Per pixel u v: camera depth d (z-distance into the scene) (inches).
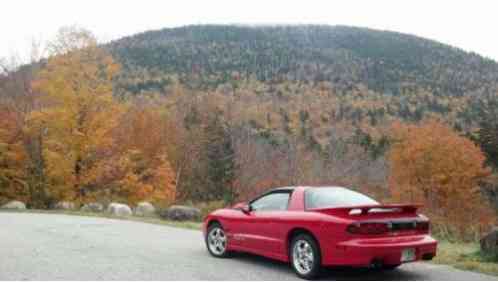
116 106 1114.1
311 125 3892.7
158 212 850.8
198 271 314.7
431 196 1727.4
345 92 5989.2
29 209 1053.8
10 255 366.6
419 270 325.7
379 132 4060.0
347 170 1683.1
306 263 295.1
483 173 1812.3
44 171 1128.2
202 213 823.7
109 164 1144.2
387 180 1914.4
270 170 1679.4
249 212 348.8
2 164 1222.3
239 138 1991.9
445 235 630.5
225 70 7199.8
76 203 1093.8
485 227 787.4
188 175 1870.1
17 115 1267.2
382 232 278.2
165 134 1710.1
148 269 318.3
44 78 1102.4
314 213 295.6
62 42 1087.6
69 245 422.9
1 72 1343.5
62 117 1055.6
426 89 6417.3
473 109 4633.4
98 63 1114.7
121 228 579.8
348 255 270.5
